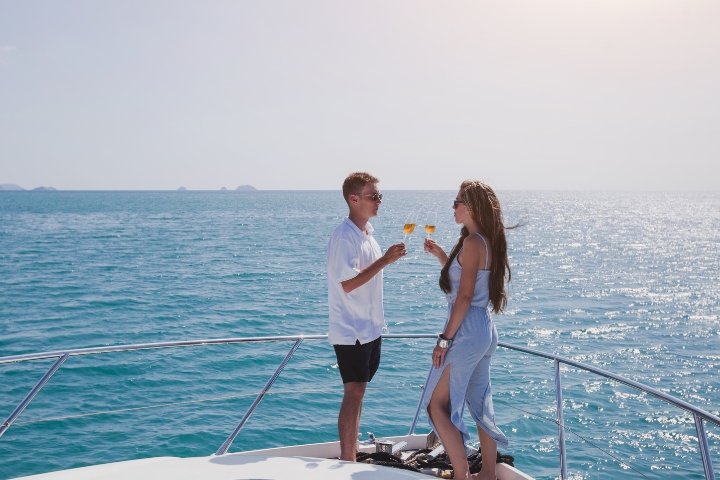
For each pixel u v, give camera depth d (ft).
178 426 30.71
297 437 29.35
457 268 9.94
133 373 40.65
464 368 9.67
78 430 30.19
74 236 194.70
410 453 11.46
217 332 59.72
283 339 11.17
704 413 7.57
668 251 163.73
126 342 55.31
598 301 85.15
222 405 33.96
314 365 42.65
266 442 28.71
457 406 9.68
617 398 40.86
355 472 8.07
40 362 44.01
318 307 73.51
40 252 143.43
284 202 637.71
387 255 10.50
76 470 7.94
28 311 70.49
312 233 209.97
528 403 39.24
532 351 10.60
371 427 29.53
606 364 52.37
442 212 373.40
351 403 10.91
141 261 125.29
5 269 110.73
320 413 32.63
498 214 9.81
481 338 9.66
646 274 116.26
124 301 77.25
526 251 159.22
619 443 33.24
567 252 157.89
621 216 372.99
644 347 58.80
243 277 100.99
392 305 75.36
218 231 219.20
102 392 36.83
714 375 49.55
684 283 104.78
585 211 444.14
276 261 125.59
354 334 10.90
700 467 30.53
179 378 39.58
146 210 413.18
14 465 26.02
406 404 33.19
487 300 9.89
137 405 34.30
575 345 59.11
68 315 68.08
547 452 31.27
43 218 306.96
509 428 34.42
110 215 341.82
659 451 32.50
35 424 30.86
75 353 9.62
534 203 611.06
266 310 71.31
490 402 10.20
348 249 10.80
